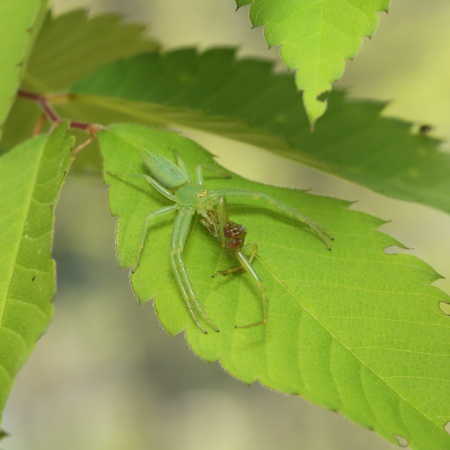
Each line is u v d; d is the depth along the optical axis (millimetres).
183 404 698
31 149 285
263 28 267
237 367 272
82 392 678
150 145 292
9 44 289
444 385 272
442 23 678
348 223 286
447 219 649
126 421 675
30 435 649
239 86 327
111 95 324
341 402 270
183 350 716
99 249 691
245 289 280
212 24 699
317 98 265
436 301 278
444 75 652
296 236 285
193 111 301
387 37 690
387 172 322
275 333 276
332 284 280
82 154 331
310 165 305
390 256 282
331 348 275
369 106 325
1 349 265
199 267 282
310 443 667
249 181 292
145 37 338
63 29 331
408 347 275
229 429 684
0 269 272
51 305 266
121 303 704
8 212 278
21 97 309
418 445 267
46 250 270
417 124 323
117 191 286
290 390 270
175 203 287
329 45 266
